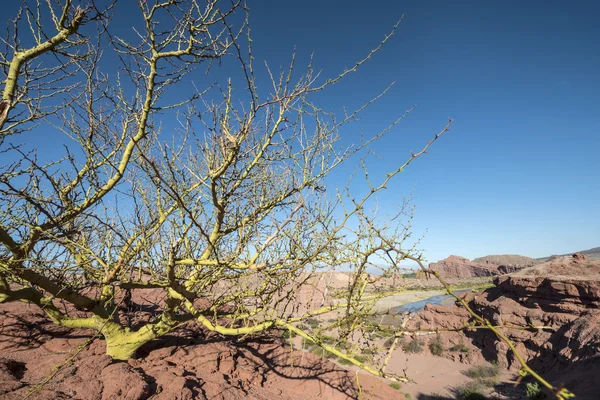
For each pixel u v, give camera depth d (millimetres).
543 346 20984
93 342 4820
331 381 4828
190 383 3883
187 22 2676
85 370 3900
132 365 4254
